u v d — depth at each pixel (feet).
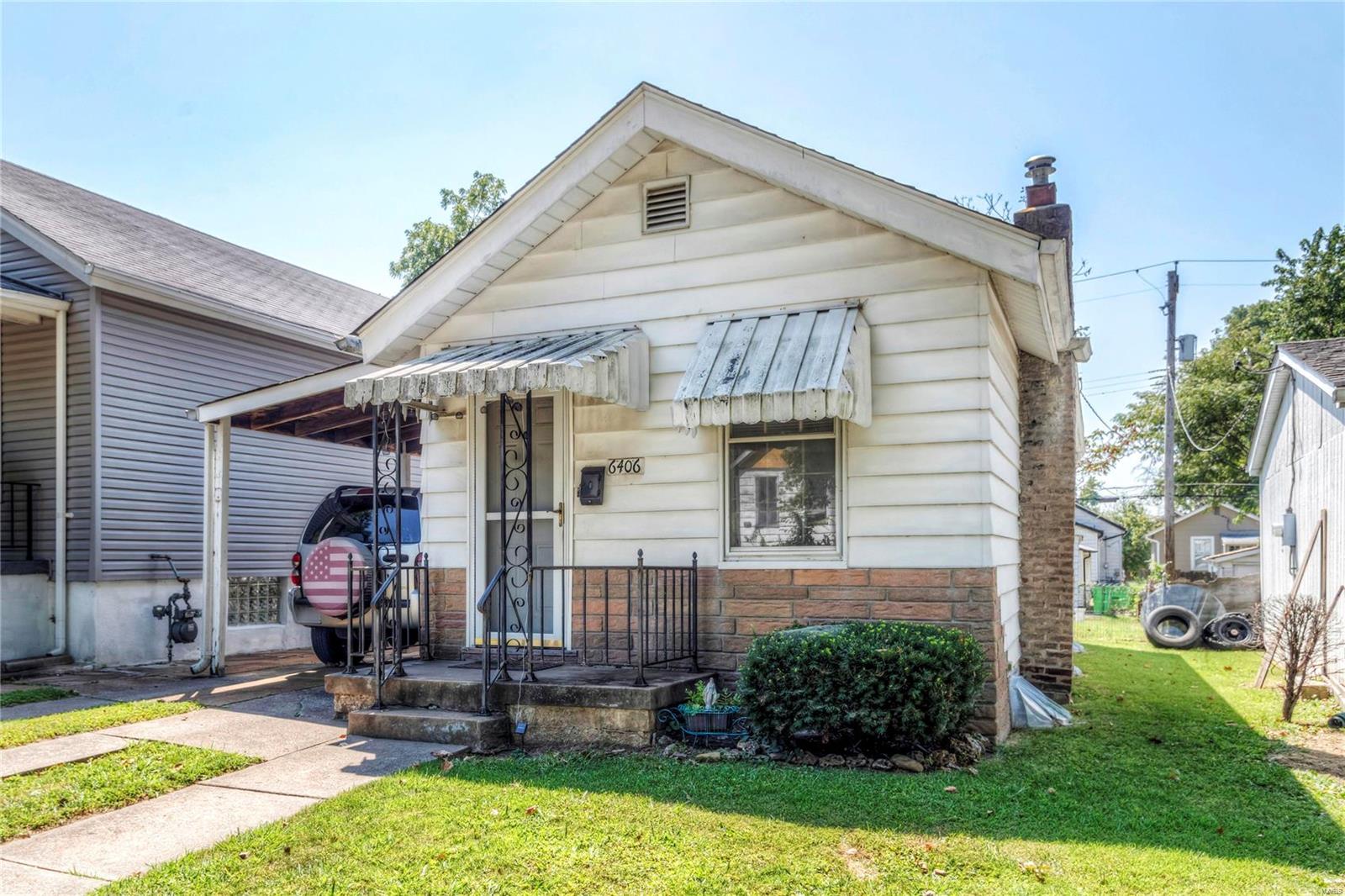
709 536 23.99
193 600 41.32
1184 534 154.30
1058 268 20.92
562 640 25.50
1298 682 30.30
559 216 26.20
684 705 21.08
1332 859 13.91
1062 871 13.07
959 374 21.71
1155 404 113.29
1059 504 30.27
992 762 19.83
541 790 16.83
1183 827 15.48
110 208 47.75
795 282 23.65
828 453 23.21
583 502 25.23
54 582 37.58
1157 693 32.45
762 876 12.72
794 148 22.63
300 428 38.24
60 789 17.42
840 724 18.78
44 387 38.63
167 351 40.60
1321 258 93.09
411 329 27.55
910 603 21.79
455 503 27.40
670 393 24.80
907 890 12.26
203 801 16.92
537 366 21.06
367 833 14.57
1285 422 48.62
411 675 23.57
